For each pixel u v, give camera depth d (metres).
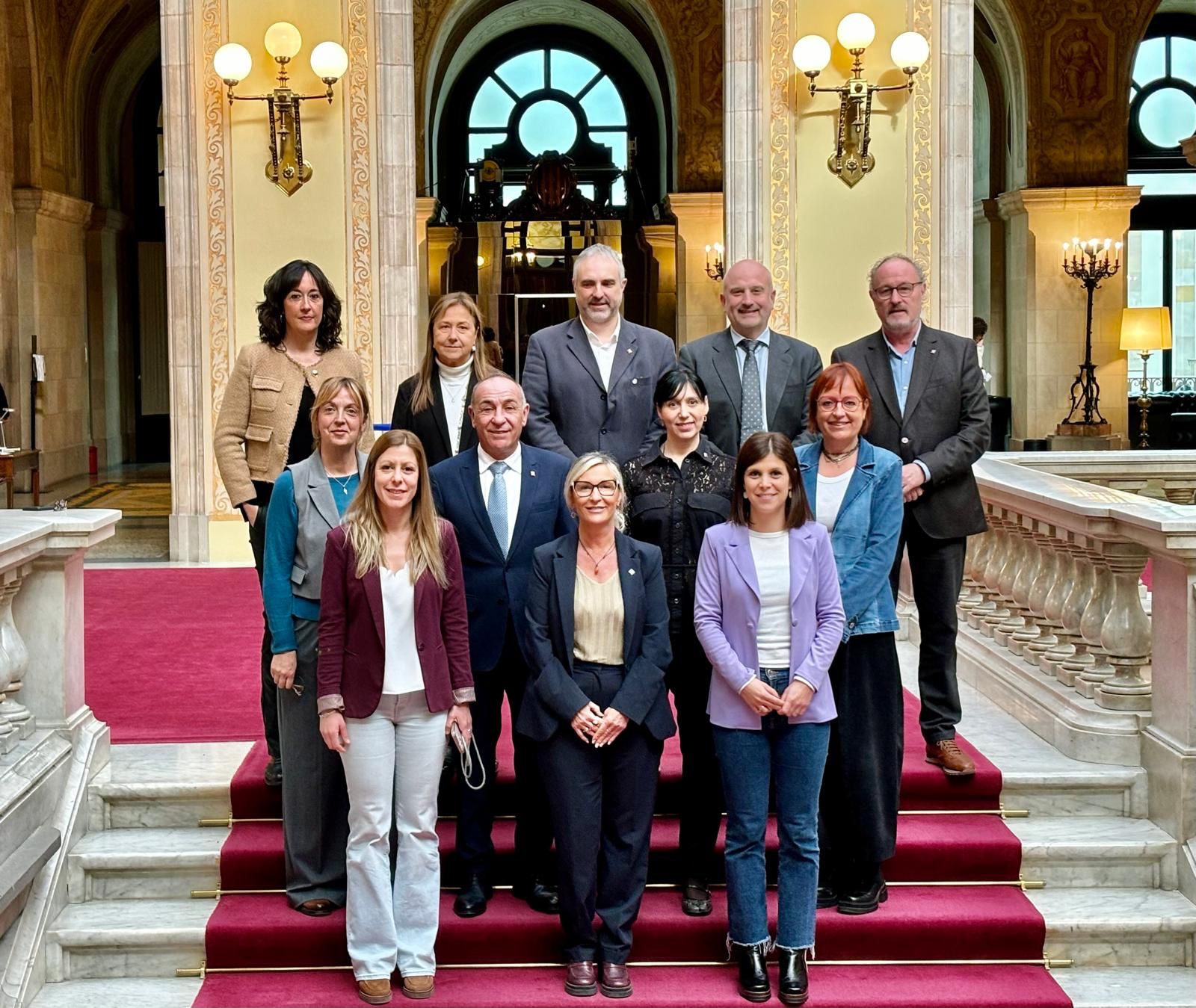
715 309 18.12
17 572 4.55
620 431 4.86
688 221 18.00
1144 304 19.25
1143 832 4.72
